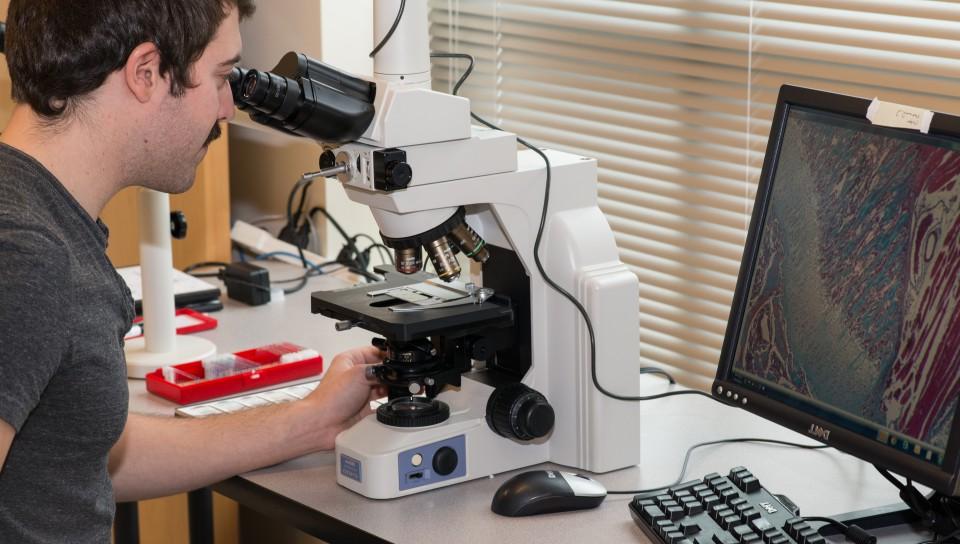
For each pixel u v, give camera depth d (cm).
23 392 105
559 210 151
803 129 135
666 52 225
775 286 138
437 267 146
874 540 129
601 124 242
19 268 106
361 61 189
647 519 132
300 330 211
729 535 126
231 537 251
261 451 152
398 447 144
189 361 189
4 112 221
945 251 119
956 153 119
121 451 147
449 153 140
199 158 131
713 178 226
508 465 153
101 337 116
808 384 134
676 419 171
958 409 117
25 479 118
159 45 119
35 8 117
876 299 126
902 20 194
